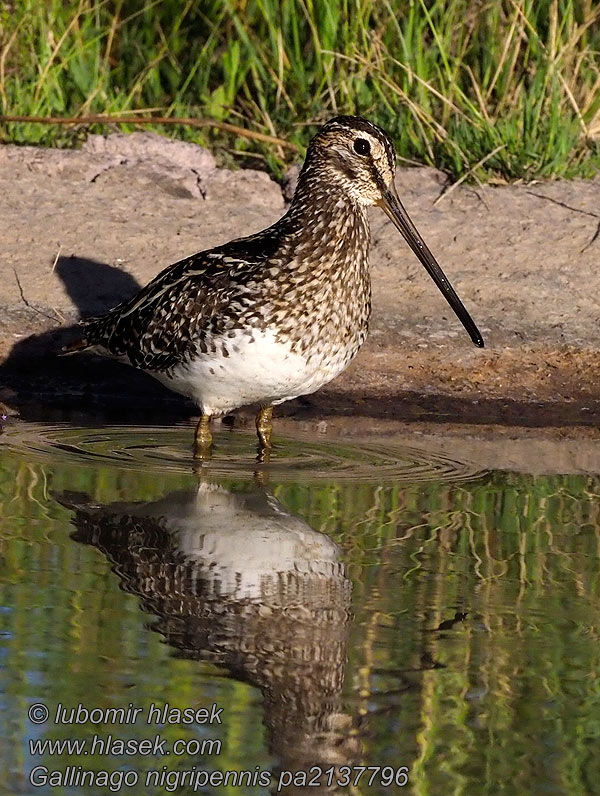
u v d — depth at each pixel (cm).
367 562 902
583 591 863
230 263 1071
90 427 1194
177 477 1059
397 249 1444
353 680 744
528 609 835
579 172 1602
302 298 1049
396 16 1716
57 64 1741
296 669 751
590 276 1424
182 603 830
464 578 879
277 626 801
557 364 1323
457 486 1056
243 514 983
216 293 1059
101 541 925
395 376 1308
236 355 1059
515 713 720
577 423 1259
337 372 1098
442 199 1531
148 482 1045
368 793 659
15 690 720
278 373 1066
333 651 772
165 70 1828
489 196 1540
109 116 1623
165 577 868
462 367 1314
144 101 1797
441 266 1427
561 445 1185
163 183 1555
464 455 1144
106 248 1430
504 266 1430
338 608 827
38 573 868
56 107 1706
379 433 1205
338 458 1123
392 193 1121
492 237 1472
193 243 1449
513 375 1316
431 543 939
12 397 1280
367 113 1666
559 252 1455
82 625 797
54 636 780
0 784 661
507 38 1623
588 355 1325
